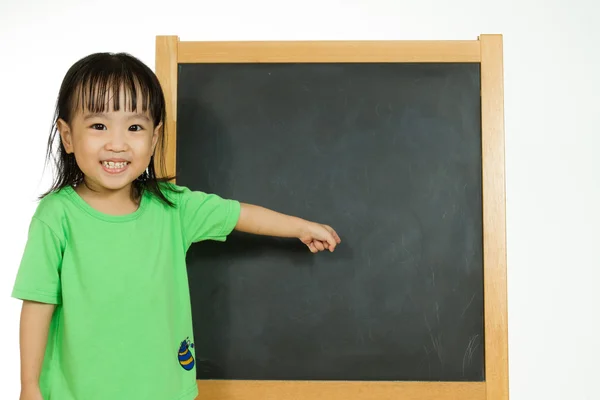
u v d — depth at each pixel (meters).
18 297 1.25
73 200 1.30
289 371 1.48
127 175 1.27
